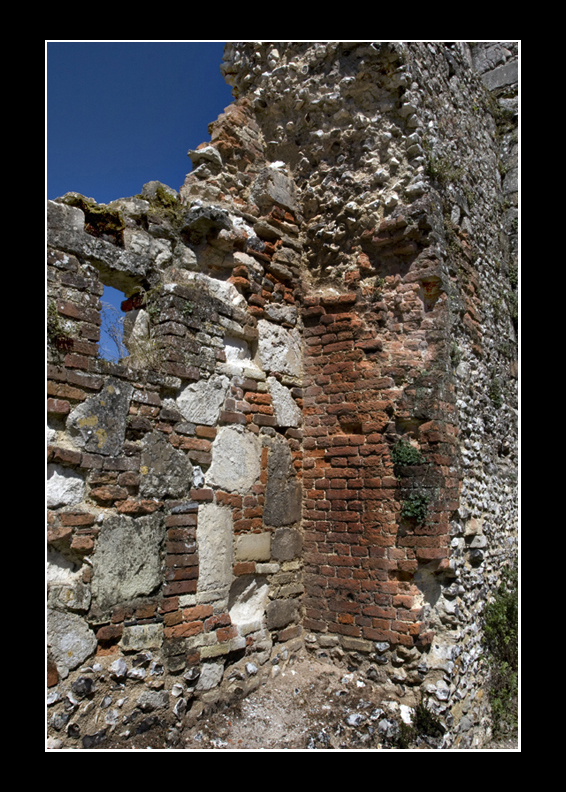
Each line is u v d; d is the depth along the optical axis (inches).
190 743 115.4
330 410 164.7
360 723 132.3
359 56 171.0
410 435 152.6
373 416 155.8
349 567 153.4
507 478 204.8
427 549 141.7
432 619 144.8
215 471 135.8
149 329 134.6
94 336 112.6
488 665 162.1
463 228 189.0
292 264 175.3
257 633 141.9
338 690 142.6
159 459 121.6
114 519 110.3
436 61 193.3
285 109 183.3
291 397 166.7
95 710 102.5
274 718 129.6
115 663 106.3
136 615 112.0
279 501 155.8
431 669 138.7
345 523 156.2
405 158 165.9
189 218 148.3
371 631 146.3
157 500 119.8
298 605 159.0
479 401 185.6
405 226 159.3
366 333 162.2
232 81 195.3
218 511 135.1
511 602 178.4
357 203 169.3
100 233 126.3
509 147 255.6
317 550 160.2
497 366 209.6
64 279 109.4
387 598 145.1
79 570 104.7
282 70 180.2
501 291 226.1
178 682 117.7
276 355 163.0
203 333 139.1
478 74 254.1
